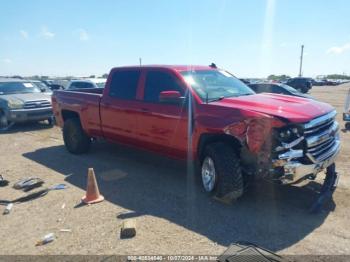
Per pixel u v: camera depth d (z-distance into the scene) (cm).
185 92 505
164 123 527
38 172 630
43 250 353
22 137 1006
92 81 1446
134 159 704
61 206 465
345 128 1119
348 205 446
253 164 413
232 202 449
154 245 355
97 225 404
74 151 752
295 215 421
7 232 396
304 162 409
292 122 394
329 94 3500
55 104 795
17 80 1305
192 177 578
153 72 570
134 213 436
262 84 1672
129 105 591
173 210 442
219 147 445
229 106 444
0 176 585
